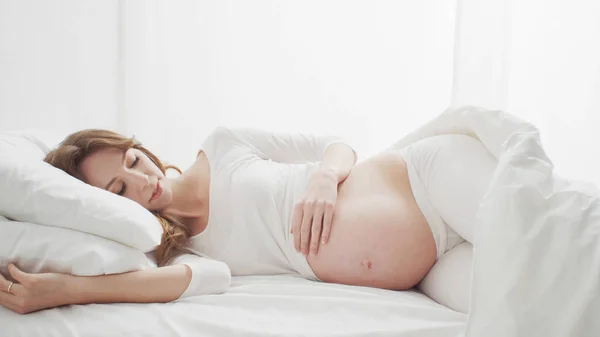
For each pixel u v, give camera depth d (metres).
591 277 0.85
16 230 1.06
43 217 1.07
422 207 1.22
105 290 1.03
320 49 2.19
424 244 1.20
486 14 2.02
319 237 1.22
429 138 1.31
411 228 1.19
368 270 1.19
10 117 2.14
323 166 1.31
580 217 0.93
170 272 1.08
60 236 1.05
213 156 1.42
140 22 2.15
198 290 1.11
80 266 1.02
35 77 2.15
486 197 1.00
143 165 1.31
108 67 2.19
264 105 2.21
